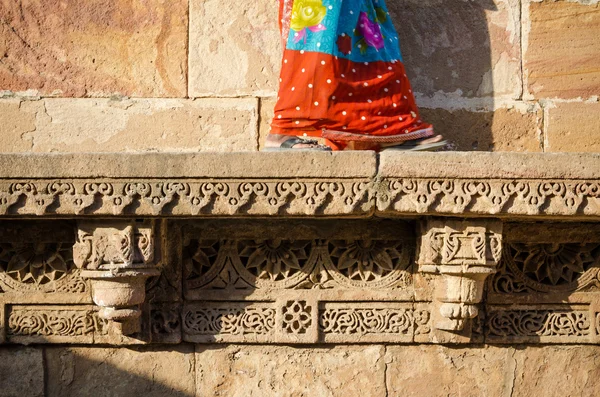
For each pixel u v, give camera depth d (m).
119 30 4.82
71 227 4.57
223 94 4.82
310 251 4.65
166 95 4.81
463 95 4.88
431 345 4.74
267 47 4.83
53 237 4.58
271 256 4.65
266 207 4.14
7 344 4.64
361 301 4.67
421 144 4.42
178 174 4.11
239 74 4.82
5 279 4.61
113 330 4.63
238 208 4.13
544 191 4.13
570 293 4.74
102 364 4.68
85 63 4.80
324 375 4.71
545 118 4.87
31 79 4.78
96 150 4.78
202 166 4.11
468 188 4.13
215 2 4.84
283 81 4.34
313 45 4.30
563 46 4.89
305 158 4.11
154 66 4.82
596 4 4.90
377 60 4.41
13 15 4.79
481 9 4.89
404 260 4.67
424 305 4.68
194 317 4.65
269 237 4.63
